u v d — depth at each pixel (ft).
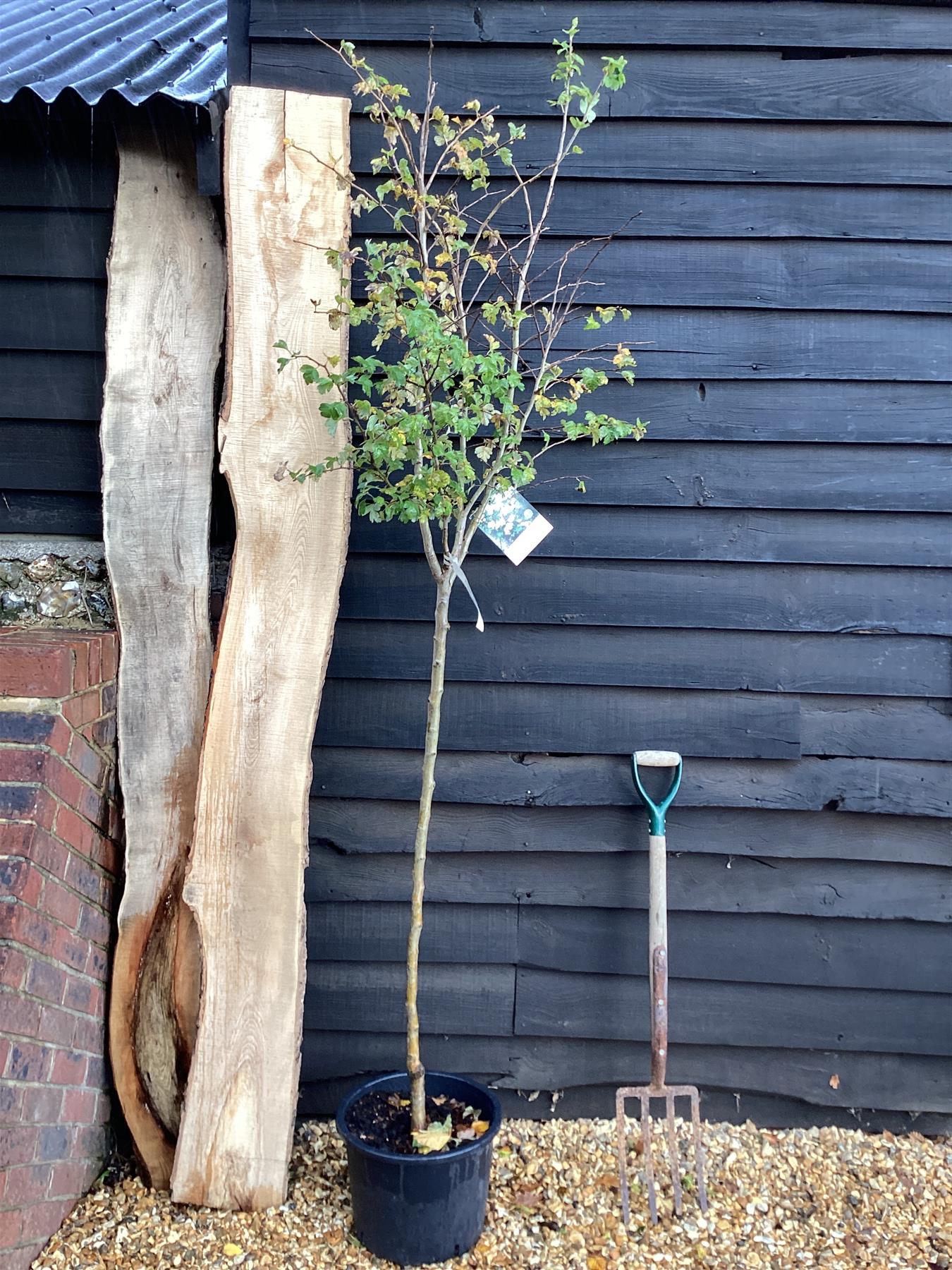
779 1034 7.93
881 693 7.76
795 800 7.81
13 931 5.86
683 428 7.70
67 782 6.52
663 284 7.67
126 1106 7.06
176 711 7.38
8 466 7.97
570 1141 7.75
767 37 7.48
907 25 7.50
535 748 7.86
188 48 8.38
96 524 8.05
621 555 7.76
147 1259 6.32
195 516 7.48
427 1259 6.38
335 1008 7.97
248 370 7.13
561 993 7.98
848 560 7.72
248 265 7.13
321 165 7.22
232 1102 6.86
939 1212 7.04
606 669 7.82
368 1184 6.31
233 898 6.97
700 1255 6.56
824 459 7.73
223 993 6.92
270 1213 6.79
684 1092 7.16
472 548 7.77
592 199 7.64
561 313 7.67
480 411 6.26
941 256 7.63
